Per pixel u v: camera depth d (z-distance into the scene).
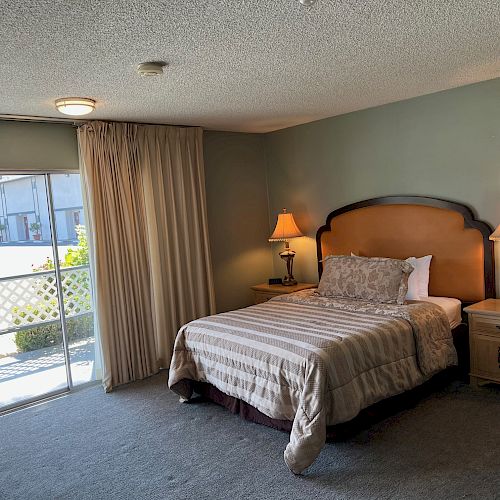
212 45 2.54
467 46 2.89
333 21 2.33
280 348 3.10
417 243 4.42
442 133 4.20
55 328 4.47
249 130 5.48
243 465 2.87
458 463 2.71
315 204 5.34
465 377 3.94
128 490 2.71
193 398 3.97
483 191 4.01
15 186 4.12
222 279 5.48
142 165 4.64
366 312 3.76
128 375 4.50
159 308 4.72
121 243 4.45
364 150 4.79
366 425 3.19
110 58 2.62
